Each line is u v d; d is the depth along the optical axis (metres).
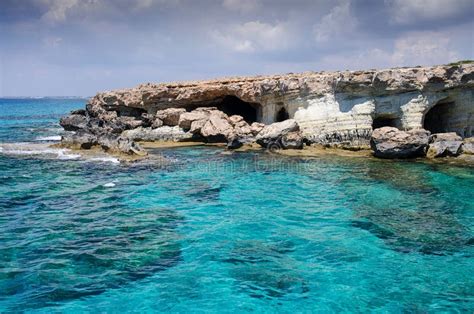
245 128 36.78
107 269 12.83
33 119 79.12
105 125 42.00
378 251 14.25
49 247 14.31
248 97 39.62
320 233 15.85
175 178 24.30
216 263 13.34
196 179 24.06
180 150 33.84
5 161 28.33
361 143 32.00
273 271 12.84
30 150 32.41
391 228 16.31
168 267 13.05
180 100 42.88
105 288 11.72
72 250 14.12
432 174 24.36
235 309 10.83
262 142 33.81
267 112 38.22
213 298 11.31
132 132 39.91
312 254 14.03
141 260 13.49
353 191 21.34
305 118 33.94
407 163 27.53
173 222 17.02
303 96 34.06
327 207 18.89
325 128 33.00
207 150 33.69
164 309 10.77
